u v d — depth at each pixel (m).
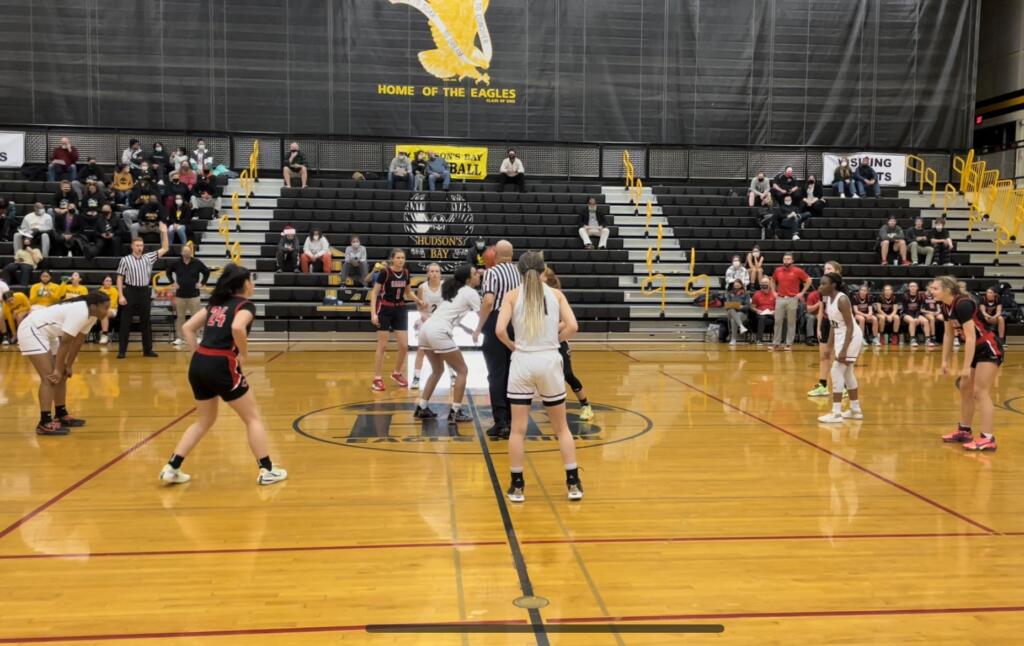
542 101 21.50
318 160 20.89
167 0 20.30
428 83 21.17
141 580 3.84
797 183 21.12
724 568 4.05
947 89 22.44
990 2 24.05
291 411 8.32
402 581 3.84
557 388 5.11
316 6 20.75
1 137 19.58
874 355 14.09
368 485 5.55
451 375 11.02
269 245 17.47
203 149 19.06
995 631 3.36
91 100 20.19
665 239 18.83
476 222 18.66
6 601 3.59
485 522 4.76
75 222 16.22
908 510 5.06
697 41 21.83
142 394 9.16
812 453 6.63
